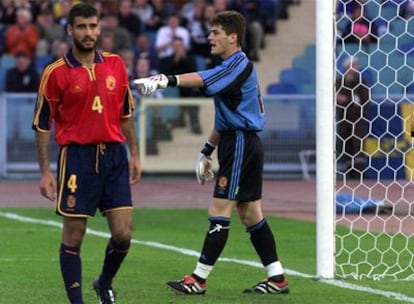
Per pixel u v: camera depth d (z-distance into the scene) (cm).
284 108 7775
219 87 2997
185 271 3606
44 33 8562
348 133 6756
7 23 8906
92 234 4734
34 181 7619
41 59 8488
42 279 3394
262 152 3114
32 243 4362
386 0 4850
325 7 3428
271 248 3155
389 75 7938
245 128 3064
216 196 3103
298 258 4022
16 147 7688
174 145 7812
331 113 3422
